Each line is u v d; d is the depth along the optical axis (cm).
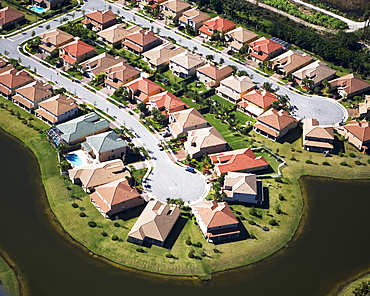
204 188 18812
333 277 16262
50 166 19375
